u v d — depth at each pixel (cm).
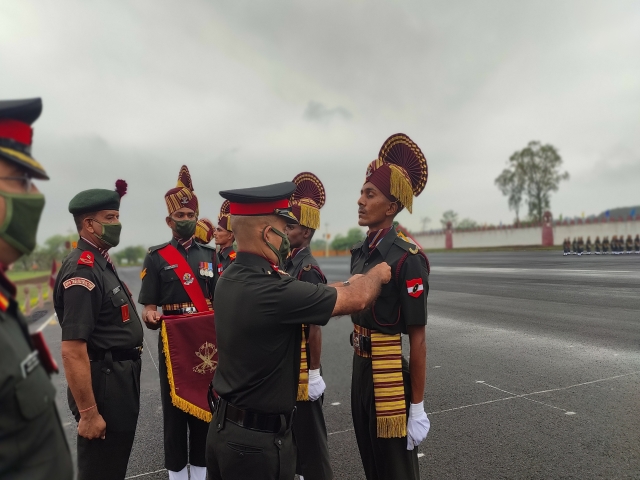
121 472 248
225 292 183
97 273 241
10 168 117
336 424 404
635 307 943
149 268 335
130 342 254
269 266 181
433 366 577
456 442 357
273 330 172
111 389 243
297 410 293
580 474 300
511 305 1058
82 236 252
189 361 304
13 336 110
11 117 117
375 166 248
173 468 304
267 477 173
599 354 600
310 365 296
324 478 291
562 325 802
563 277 1616
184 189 339
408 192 237
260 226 182
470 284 1555
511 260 3044
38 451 108
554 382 494
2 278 114
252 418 175
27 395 105
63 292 233
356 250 271
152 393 518
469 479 300
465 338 733
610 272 1723
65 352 224
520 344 676
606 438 351
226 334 178
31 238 119
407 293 221
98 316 240
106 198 250
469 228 5956
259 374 173
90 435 229
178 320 308
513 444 349
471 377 525
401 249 227
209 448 186
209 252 361
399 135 261
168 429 306
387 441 226
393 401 223
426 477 305
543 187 5984
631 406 414
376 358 227
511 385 490
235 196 181
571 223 4716
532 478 298
